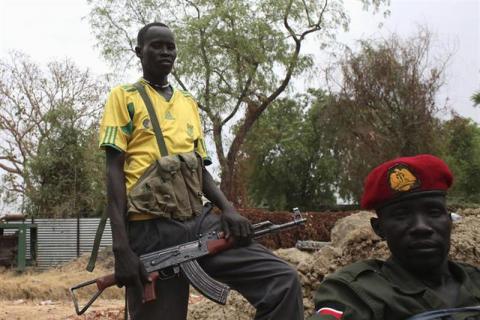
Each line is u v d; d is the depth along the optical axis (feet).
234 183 87.25
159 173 11.96
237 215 12.03
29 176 83.30
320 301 7.36
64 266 56.95
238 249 11.85
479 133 103.96
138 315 11.92
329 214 60.49
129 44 80.59
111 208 11.79
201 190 12.50
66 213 80.48
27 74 107.96
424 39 79.05
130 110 12.31
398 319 7.12
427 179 7.29
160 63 12.67
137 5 78.23
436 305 7.20
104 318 30.32
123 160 12.20
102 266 53.31
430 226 7.21
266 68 78.13
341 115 80.69
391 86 78.38
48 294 41.19
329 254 20.80
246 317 20.75
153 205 11.76
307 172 119.24
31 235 61.26
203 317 21.36
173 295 11.85
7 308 36.37
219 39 75.92
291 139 116.37
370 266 7.70
